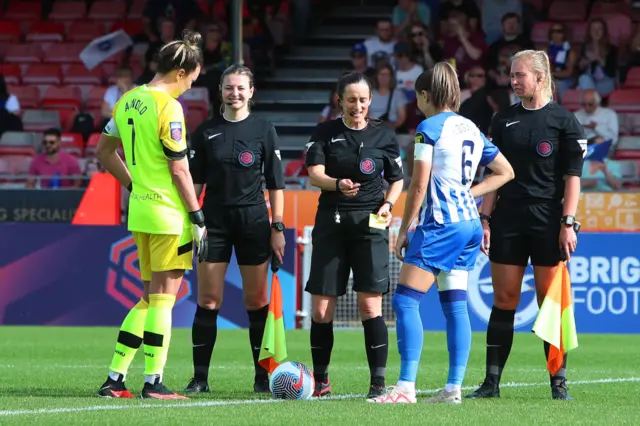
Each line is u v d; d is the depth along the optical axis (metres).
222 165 26.41
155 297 23.98
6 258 49.00
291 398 24.41
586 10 75.19
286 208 50.41
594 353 40.06
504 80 68.06
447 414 21.20
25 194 50.75
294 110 74.06
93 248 48.59
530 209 25.17
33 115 69.75
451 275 23.56
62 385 27.69
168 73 23.94
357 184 24.59
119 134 24.33
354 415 20.88
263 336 26.02
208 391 26.66
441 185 22.98
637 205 49.41
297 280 49.28
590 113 64.00
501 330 25.62
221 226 26.52
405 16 74.69
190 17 75.56
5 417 20.34
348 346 42.16
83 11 79.75
